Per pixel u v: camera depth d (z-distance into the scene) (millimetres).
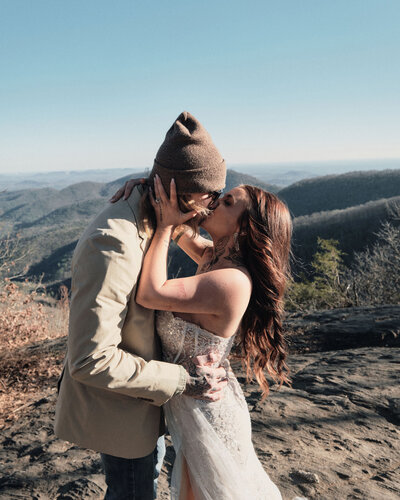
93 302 1165
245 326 1703
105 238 1203
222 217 1574
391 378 3711
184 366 1454
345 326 5465
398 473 2361
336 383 3660
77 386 1354
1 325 5840
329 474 2338
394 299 14562
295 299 15719
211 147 1380
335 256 16516
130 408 1356
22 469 2531
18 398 4371
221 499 1403
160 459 1731
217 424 1453
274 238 1575
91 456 2676
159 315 1501
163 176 1354
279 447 2648
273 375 1779
